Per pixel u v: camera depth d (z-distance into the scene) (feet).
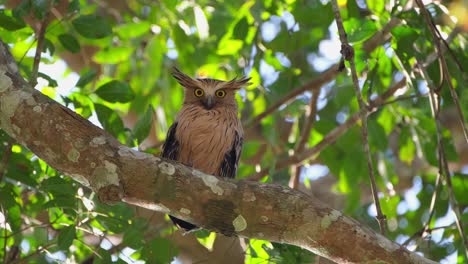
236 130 41.39
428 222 36.94
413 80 38.91
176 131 40.78
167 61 55.16
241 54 54.49
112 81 39.68
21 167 38.81
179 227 37.19
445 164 34.09
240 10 50.34
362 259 26.99
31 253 37.93
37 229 37.42
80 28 39.01
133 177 27.27
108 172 27.12
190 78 42.75
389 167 51.55
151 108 37.91
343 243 27.12
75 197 36.47
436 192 36.96
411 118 48.65
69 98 39.37
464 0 42.37
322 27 54.29
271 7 50.29
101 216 37.04
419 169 60.49
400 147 51.01
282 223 27.48
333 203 64.03
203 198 27.53
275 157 49.85
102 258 35.70
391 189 50.83
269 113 51.70
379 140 50.70
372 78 40.34
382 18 41.32
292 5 48.24
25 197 44.01
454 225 40.29
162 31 53.01
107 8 57.41
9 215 38.37
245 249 38.01
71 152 27.30
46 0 37.09
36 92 28.32
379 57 40.96
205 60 56.08
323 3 49.14
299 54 60.08
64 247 34.58
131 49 53.36
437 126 35.12
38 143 27.63
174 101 56.80
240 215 27.58
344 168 52.26
